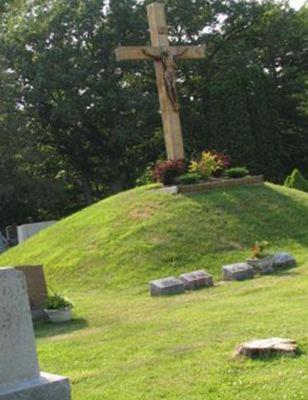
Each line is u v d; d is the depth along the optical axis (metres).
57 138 43.59
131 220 18.94
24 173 38.66
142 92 41.22
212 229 18.11
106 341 9.22
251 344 7.07
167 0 41.81
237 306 10.91
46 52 39.84
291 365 6.59
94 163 44.84
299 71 44.38
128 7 40.72
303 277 13.88
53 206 42.03
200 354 7.52
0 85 39.56
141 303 13.21
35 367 5.31
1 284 5.21
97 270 16.86
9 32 40.72
